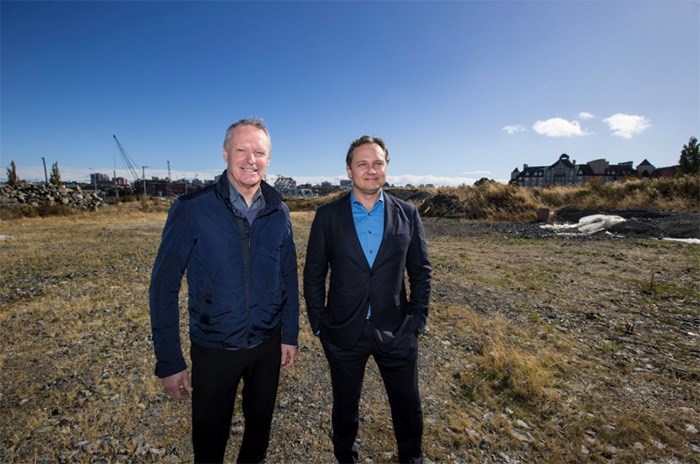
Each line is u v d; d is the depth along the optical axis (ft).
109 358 10.99
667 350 10.93
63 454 6.95
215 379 5.30
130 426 7.77
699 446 7.06
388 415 8.27
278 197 5.99
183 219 5.14
